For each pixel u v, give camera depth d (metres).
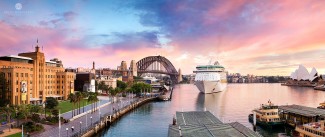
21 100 169.88
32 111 125.25
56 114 132.00
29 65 194.75
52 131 109.50
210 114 137.38
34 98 189.25
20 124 114.69
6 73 166.00
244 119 155.00
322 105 196.00
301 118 136.25
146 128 134.12
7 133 101.75
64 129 113.94
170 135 94.25
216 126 106.69
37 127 108.25
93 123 126.62
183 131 99.06
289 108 154.12
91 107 176.75
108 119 142.38
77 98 151.38
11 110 114.88
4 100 150.62
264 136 116.38
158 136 117.69
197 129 101.81
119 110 169.75
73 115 147.75
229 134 94.69
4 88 161.25
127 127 137.25
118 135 120.56
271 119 131.88
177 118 127.06
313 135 98.25
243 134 94.75
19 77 169.88
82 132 107.62
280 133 116.69
